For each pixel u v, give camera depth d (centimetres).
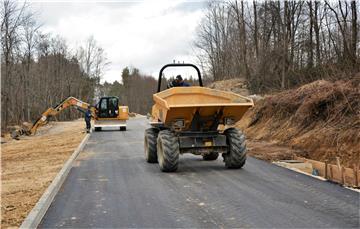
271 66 2950
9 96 3559
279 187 920
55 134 3086
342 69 1769
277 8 2900
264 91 2800
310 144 1420
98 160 1448
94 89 7912
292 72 2548
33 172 1260
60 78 6181
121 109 3080
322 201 791
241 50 3822
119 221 706
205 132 1174
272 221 679
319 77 2064
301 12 2803
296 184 947
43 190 959
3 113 3534
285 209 745
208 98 1315
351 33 1925
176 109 1096
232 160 1154
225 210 750
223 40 4925
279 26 2919
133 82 11012
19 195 928
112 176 1116
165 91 1292
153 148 1310
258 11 3609
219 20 5028
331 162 1238
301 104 1762
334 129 1370
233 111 1143
